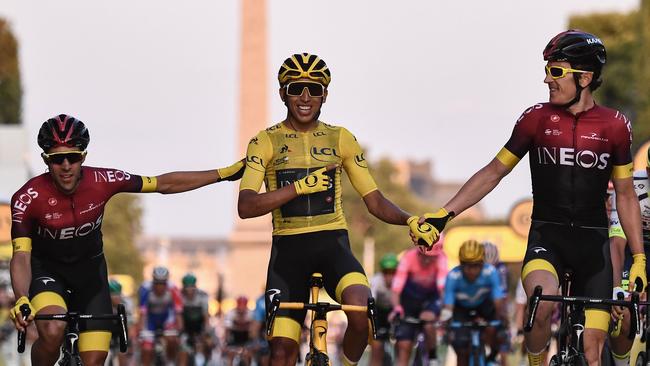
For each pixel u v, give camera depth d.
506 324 34.81
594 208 21.88
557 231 21.86
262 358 48.31
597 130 21.66
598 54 21.59
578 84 21.61
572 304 21.33
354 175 22.61
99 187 22.64
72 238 22.64
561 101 21.72
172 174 23.41
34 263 22.84
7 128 90.31
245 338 54.28
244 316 54.25
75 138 22.05
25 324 21.28
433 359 37.41
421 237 21.98
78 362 21.53
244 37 183.25
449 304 34.50
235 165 23.70
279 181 22.36
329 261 22.14
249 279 188.75
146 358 47.62
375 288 40.22
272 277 22.19
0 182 86.00
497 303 34.50
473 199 22.28
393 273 40.06
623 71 116.62
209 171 23.64
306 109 22.36
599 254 21.81
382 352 39.94
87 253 22.91
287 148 22.38
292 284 22.12
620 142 21.75
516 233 64.38
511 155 22.19
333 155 22.42
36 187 22.44
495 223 67.38
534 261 21.59
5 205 59.84
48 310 22.12
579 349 20.86
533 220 22.20
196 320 49.66
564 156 21.72
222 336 71.38
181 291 50.12
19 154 90.44
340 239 22.23
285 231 22.27
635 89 106.25
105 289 23.12
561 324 22.02
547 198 21.94
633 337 21.03
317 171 21.58
